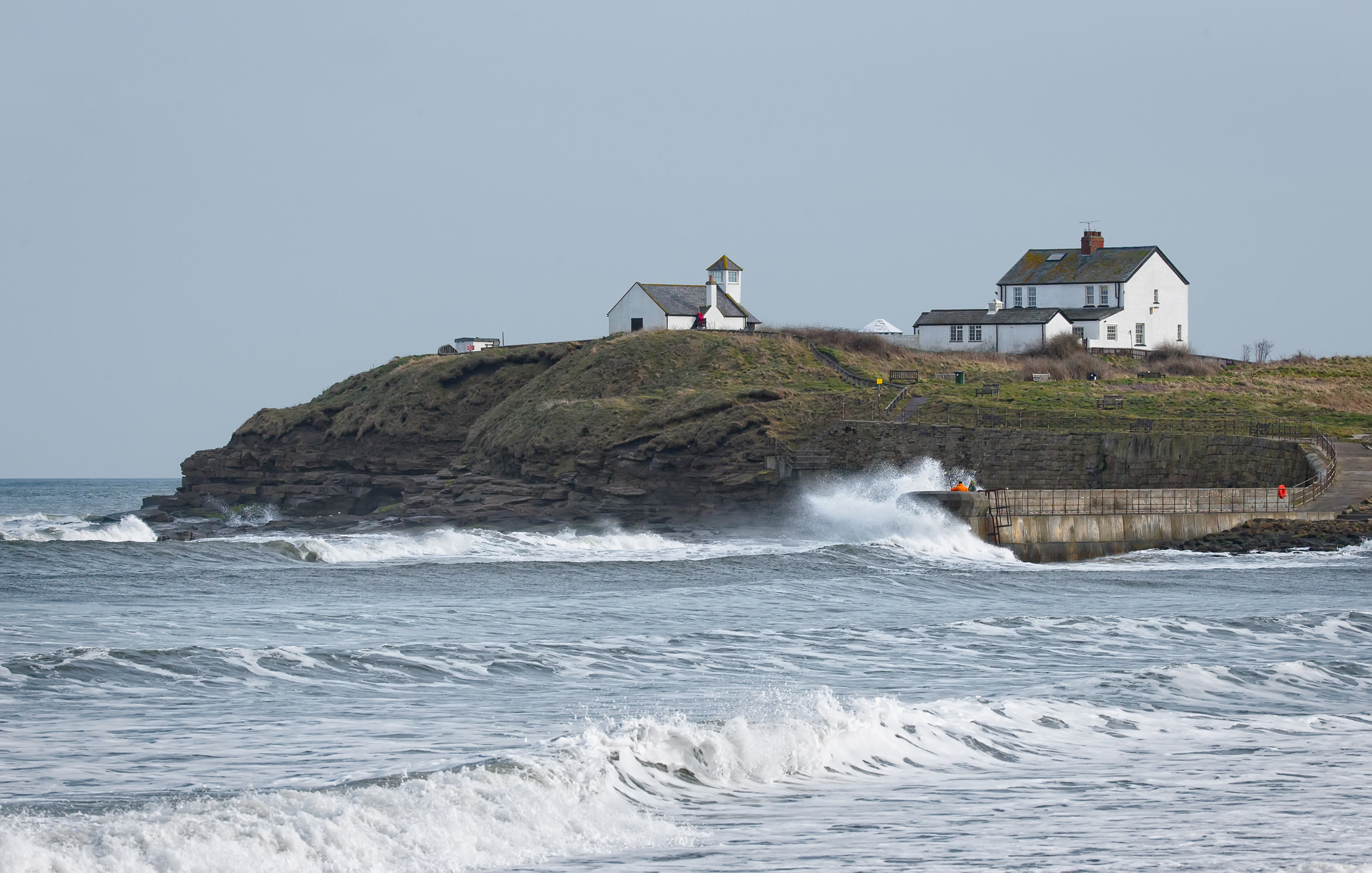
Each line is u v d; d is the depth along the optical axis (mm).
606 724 58000
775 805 47688
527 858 39844
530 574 136000
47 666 69375
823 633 90875
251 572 132875
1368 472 186500
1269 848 42406
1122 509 169500
